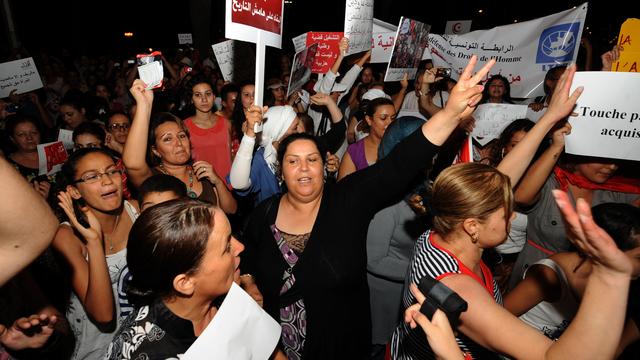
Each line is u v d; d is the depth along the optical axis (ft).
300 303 6.28
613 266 2.85
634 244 4.67
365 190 6.29
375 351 9.21
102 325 6.14
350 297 6.38
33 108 18.56
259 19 8.01
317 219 6.33
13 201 2.24
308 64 13.21
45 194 9.59
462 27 28.94
